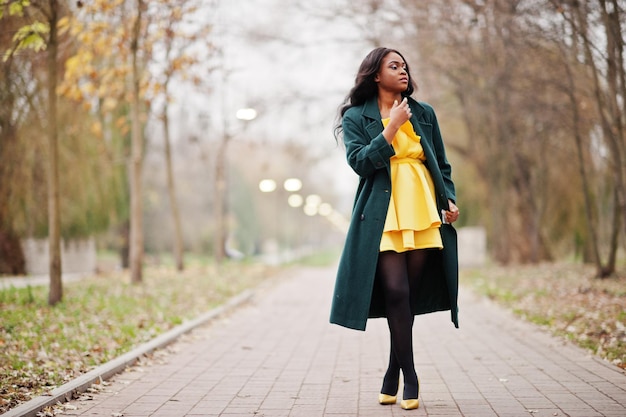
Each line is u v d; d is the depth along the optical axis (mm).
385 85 3850
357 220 3756
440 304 4020
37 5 9305
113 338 7047
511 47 13625
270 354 6488
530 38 12141
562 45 11570
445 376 5113
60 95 13242
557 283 13039
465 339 7262
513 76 15305
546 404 4055
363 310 3633
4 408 4066
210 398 4484
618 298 9648
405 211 3705
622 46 9375
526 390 4500
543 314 8812
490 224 24125
